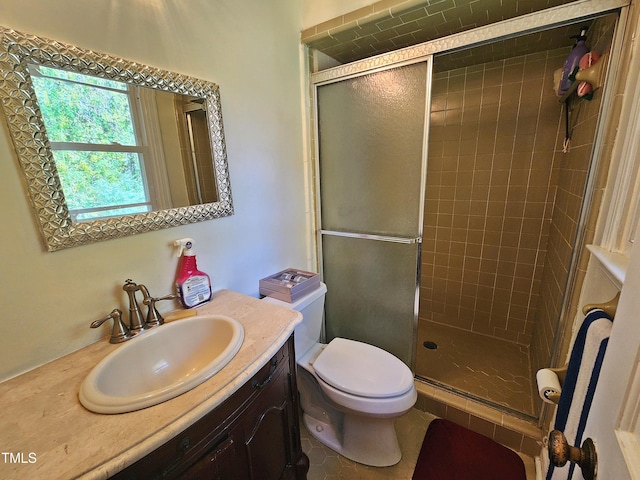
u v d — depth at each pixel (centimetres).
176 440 65
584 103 134
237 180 133
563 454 49
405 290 167
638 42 86
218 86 120
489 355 206
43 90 77
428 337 231
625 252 88
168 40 103
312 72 169
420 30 147
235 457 83
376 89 152
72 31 81
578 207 122
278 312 109
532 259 204
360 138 163
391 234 164
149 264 106
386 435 139
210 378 75
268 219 154
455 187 221
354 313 192
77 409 66
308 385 156
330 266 194
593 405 53
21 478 52
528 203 198
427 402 167
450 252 236
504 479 131
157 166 104
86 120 86
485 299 229
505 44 163
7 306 76
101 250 93
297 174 171
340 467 139
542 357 165
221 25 119
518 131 192
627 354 41
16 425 62
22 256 77
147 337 94
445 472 135
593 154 105
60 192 82
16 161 75
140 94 97
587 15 100
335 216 183
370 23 140
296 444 119
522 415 149
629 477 34
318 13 153
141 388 89
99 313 94
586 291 109
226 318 101
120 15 90
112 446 57
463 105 206
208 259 126
